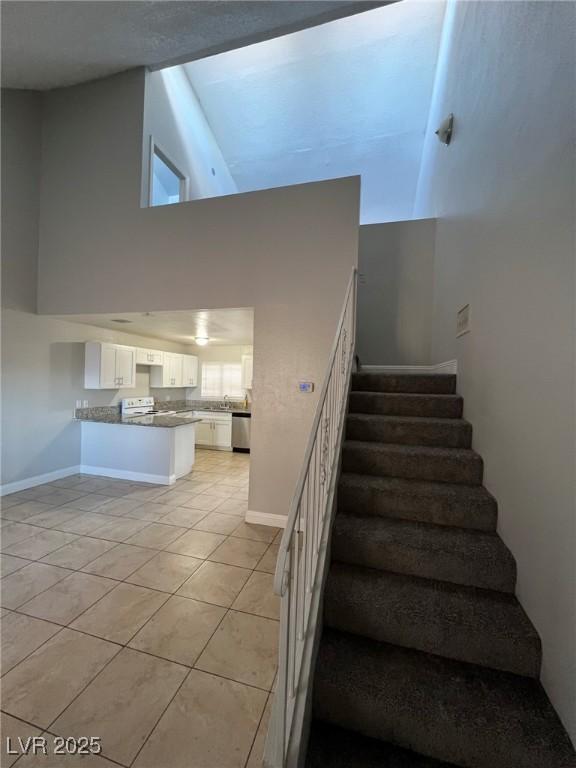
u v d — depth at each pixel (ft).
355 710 3.76
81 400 15.19
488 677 3.96
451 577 4.95
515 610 4.40
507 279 5.41
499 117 5.88
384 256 14.05
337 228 9.47
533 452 4.37
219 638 5.58
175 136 13.69
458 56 8.96
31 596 6.56
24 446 12.80
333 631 4.58
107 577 7.25
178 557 8.14
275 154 17.39
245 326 14.61
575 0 3.61
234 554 8.32
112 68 11.40
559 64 3.92
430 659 4.18
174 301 10.93
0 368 11.92
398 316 13.89
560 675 3.51
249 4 8.89
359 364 13.89
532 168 4.58
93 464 15.02
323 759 3.54
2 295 11.82
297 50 12.94
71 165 12.25
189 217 10.78
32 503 11.48
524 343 4.73
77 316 12.53
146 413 19.11
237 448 21.30
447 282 10.18
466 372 7.86
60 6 8.38
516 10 5.19
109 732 4.07
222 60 13.80
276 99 14.85
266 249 10.03
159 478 14.10
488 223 6.42
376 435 7.67
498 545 5.11
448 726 3.49
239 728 4.15
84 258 12.05
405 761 3.54
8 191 11.84
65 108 12.32
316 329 9.62
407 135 15.16
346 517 5.96
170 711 4.34
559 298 3.83
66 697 4.49
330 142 16.24
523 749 3.30
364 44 12.37
